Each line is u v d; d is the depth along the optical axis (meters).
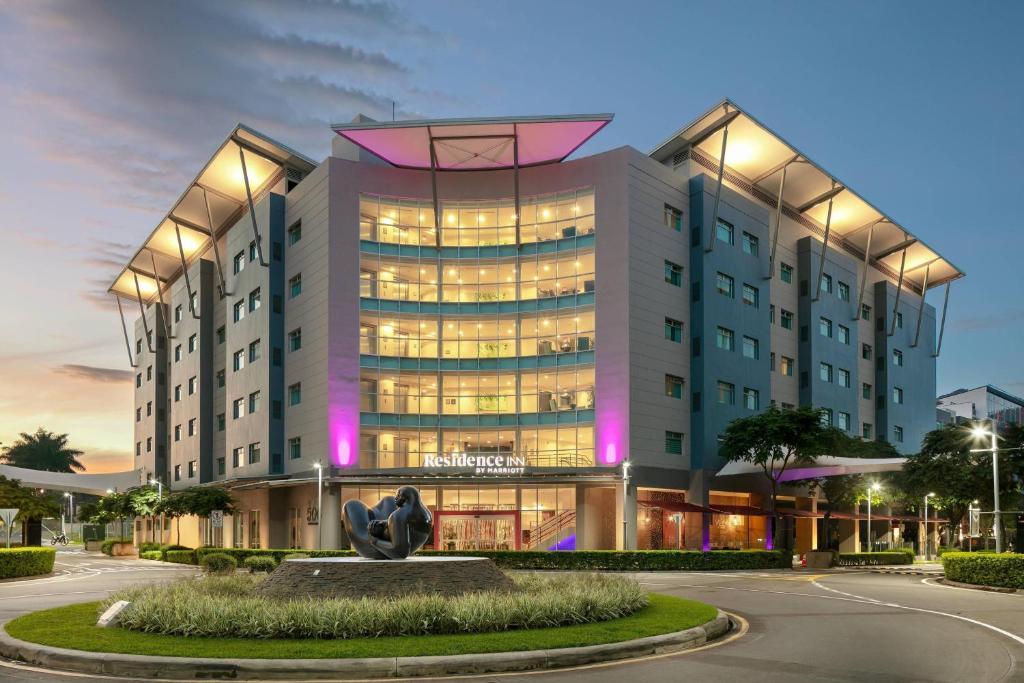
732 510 55.28
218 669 12.28
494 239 58.41
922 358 88.50
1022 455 42.50
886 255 82.31
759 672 12.85
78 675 12.45
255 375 63.25
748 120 57.88
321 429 55.19
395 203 58.53
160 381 88.50
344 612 15.05
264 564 39.66
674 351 56.84
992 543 64.88
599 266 55.34
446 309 57.84
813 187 67.81
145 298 97.38
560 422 55.28
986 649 15.45
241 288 67.31
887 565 55.03
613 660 13.83
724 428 58.44
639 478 52.69
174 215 73.00
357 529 19.94
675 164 61.31
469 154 56.84
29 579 36.56
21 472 75.69
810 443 49.88
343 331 55.88
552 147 55.97
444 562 18.75
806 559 52.22
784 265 69.69
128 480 84.69
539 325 56.94
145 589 19.19
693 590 30.34
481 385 57.12
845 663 13.76
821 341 71.44
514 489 54.50
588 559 45.91
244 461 64.50
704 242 58.62
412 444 56.72
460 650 13.23
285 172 64.19
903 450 82.69
